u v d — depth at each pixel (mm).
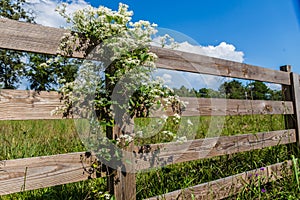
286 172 3217
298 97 3826
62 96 1845
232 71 3021
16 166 1676
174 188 2574
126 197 2098
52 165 1812
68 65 1967
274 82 3545
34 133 3969
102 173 2031
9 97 1643
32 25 1743
